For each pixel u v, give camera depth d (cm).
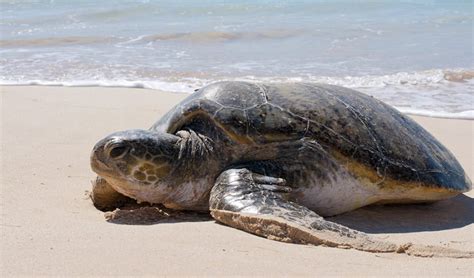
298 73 546
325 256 230
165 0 1089
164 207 279
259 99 273
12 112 417
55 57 636
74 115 415
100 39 738
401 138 282
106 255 225
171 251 229
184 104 278
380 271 221
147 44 709
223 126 266
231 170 263
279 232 240
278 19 892
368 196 275
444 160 292
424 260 231
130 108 435
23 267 217
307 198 267
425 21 847
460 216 283
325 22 852
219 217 253
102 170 263
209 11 973
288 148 267
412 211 286
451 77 530
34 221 252
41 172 312
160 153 264
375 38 729
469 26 801
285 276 216
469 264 229
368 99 297
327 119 272
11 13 976
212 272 217
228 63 599
